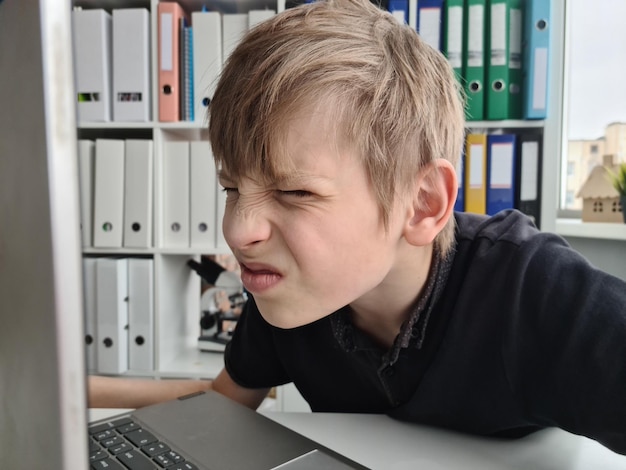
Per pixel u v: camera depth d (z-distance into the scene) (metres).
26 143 0.19
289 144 0.40
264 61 0.43
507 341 0.55
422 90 0.49
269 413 0.61
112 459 0.41
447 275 0.60
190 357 1.68
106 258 1.54
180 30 1.50
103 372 1.52
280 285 0.43
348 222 0.42
